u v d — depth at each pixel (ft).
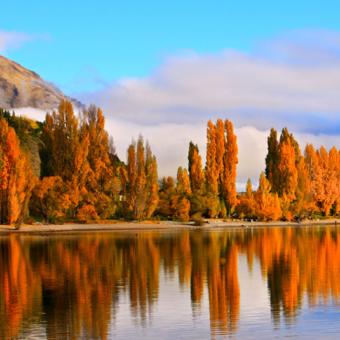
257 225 425.28
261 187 446.19
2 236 282.77
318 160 500.74
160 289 118.21
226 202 435.12
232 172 433.89
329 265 155.63
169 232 324.39
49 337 80.84
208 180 428.97
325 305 99.91
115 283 126.21
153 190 394.93
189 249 207.21
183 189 435.12
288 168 459.73
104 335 81.82
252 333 81.61
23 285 123.95
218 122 432.25
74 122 380.17
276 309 97.19
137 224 378.94
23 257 179.42
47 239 260.21
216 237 274.57
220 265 157.58
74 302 104.63
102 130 401.29
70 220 372.58
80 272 144.25
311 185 492.13
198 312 95.71
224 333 81.97
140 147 392.06
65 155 377.71
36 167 440.86
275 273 140.46
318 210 500.74
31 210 358.23
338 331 81.97
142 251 199.31
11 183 313.12
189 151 442.09
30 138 474.49
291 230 349.41
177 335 81.41
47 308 99.50
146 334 82.17
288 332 81.87
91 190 387.75
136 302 104.42
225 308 98.68
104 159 398.01
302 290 115.14
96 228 353.10
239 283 125.08
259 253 190.70
